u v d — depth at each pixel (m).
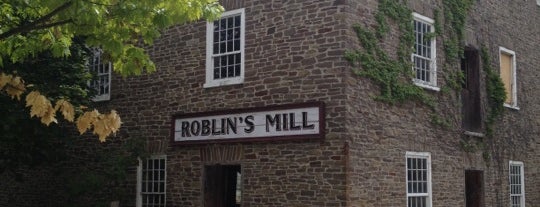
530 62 21.84
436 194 16.39
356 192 13.84
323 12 14.45
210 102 16.22
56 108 7.92
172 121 16.88
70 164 19.19
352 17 14.30
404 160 15.36
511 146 20.14
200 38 16.70
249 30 15.68
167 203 16.84
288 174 14.56
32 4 9.52
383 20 15.12
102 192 18.42
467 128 18.08
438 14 17.16
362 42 14.48
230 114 15.67
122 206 17.92
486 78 19.23
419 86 16.06
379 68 14.80
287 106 14.65
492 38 19.67
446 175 16.86
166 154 17.03
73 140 19.08
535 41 22.31
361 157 14.09
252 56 15.53
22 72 15.10
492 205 18.83
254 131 15.18
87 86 17.31
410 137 15.66
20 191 19.72
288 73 14.83
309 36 14.60
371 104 14.55
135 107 17.91
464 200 17.50
